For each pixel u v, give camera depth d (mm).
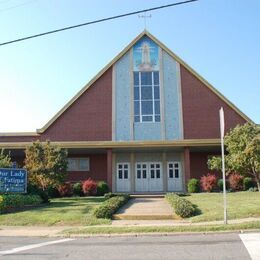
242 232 13258
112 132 34469
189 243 11273
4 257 9867
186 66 35438
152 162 35000
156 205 22344
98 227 15156
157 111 34844
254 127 27734
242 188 30109
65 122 34656
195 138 34062
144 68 35750
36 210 20578
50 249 10977
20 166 34812
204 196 25641
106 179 34594
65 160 26891
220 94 34562
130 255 9703
